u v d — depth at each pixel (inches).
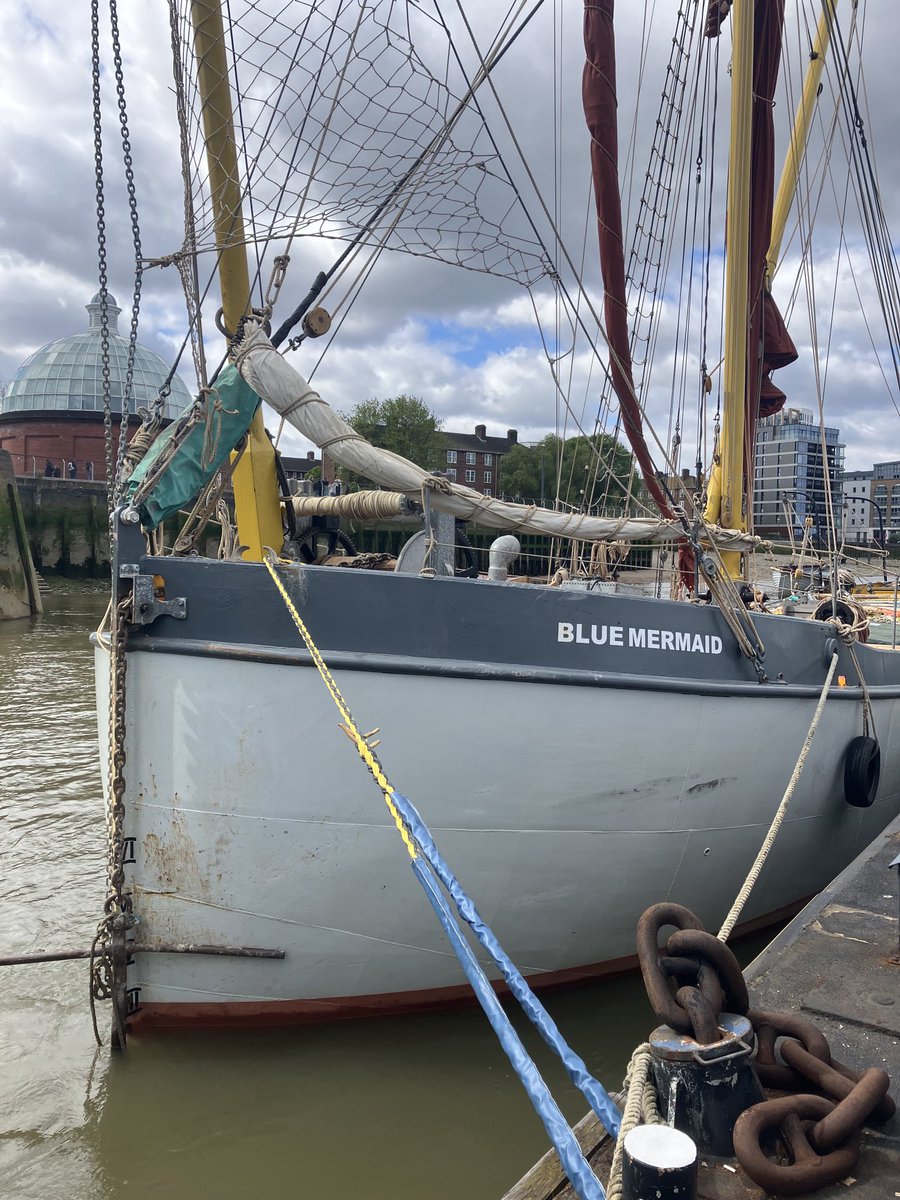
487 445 3090.6
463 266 182.1
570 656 168.1
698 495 231.8
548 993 184.4
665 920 82.9
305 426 169.9
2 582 1130.7
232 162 172.1
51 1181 130.7
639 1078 73.5
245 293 184.7
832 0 287.3
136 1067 159.3
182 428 168.2
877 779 230.7
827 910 138.3
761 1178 70.7
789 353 320.5
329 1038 168.1
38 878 257.9
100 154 149.0
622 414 238.5
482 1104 151.2
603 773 169.3
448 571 195.8
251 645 152.3
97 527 1653.5
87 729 460.4
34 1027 174.7
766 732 196.7
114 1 145.7
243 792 152.7
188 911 157.2
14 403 2043.6
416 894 160.7
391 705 153.8
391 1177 133.3
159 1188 130.1
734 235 277.7
